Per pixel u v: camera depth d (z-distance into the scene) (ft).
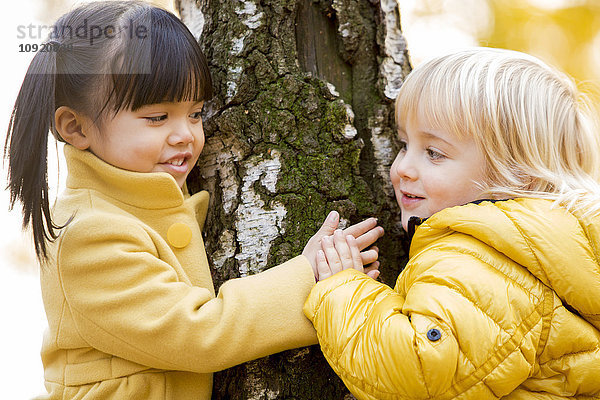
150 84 5.44
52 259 5.65
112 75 5.46
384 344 4.84
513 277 5.08
